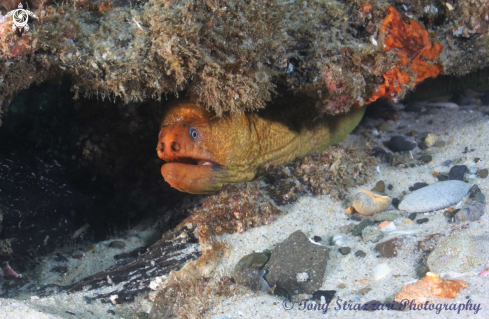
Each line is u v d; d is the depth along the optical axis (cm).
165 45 65
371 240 72
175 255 74
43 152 84
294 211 79
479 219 70
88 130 83
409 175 85
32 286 75
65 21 63
